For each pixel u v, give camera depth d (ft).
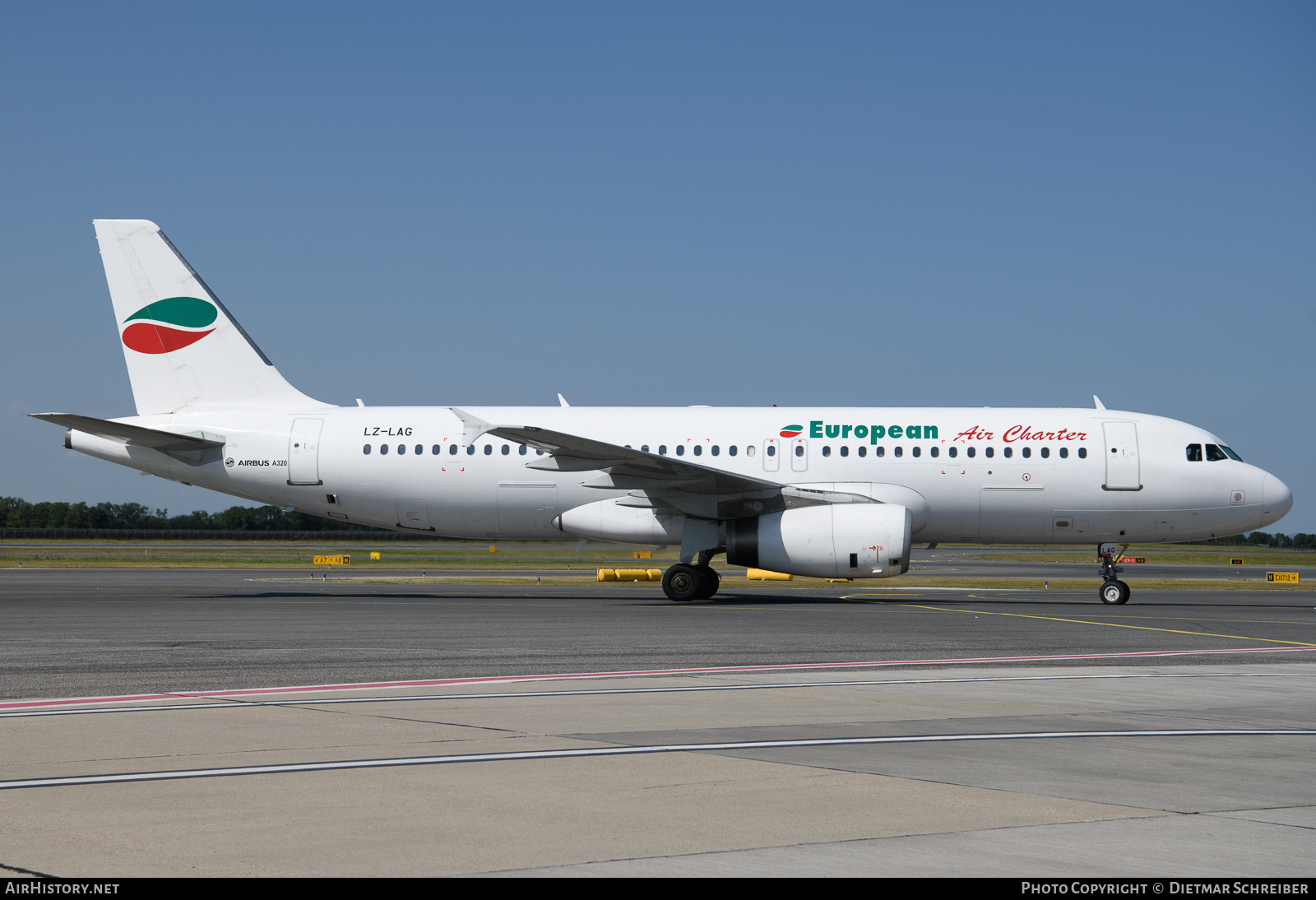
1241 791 20.56
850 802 19.45
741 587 108.37
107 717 28.55
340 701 31.78
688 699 32.45
